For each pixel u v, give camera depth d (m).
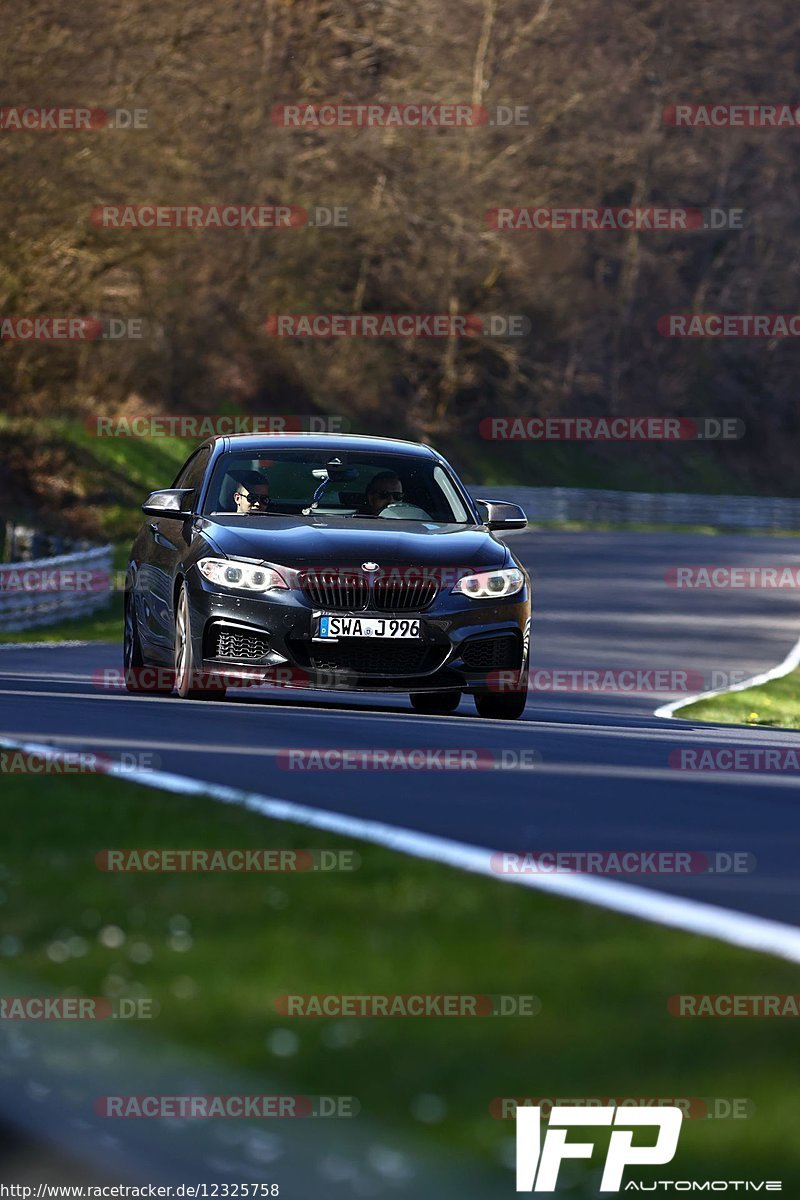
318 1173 9.55
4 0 156.25
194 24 165.25
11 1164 10.12
